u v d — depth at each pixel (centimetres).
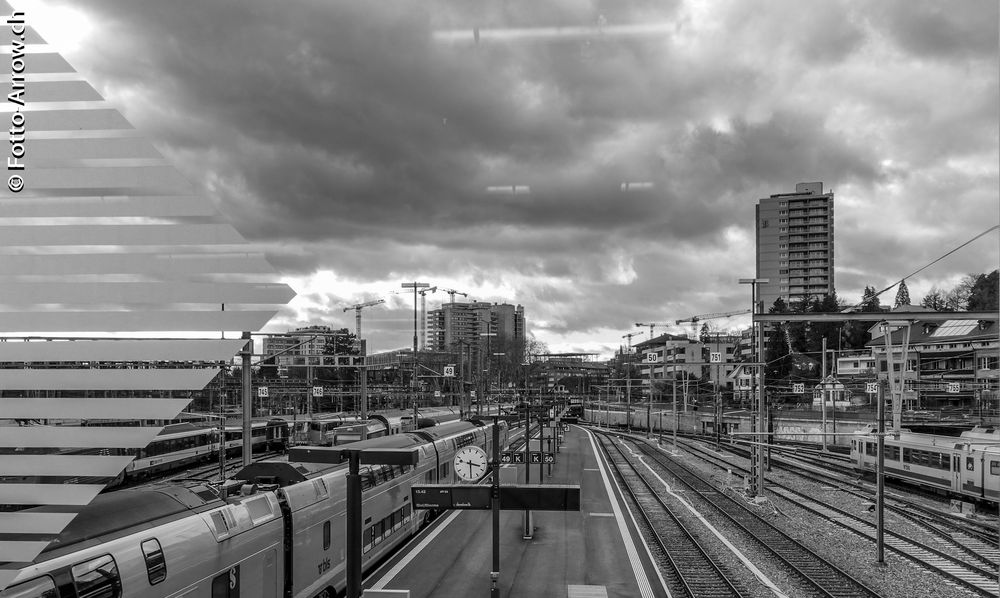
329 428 4891
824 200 9762
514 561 2286
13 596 830
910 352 7144
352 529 1338
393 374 7212
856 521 3142
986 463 3322
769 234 9994
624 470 5069
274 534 1477
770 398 7200
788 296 9819
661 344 13138
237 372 6009
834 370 6800
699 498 3825
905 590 2059
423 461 2736
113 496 1175
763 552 2536
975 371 6384
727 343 11988
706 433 8775
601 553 2405
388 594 1861
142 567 1051
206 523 1245
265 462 1733
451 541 2555
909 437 4119
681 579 2098
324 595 1767
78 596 917
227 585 1284
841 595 2005
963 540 2738
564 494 1756
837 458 5838
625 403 11525
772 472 5072
